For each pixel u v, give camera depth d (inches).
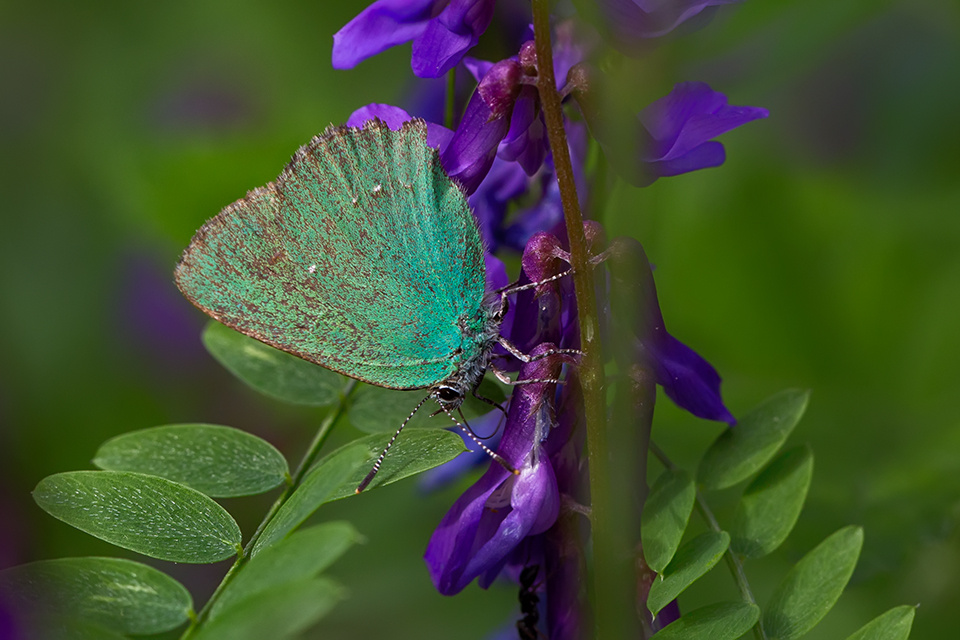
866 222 7.9
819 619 6.7
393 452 6.8
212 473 6.9
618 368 6.8
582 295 6.6
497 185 7.2
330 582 6.3
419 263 6.8
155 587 6.6
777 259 7.9
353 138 6.7
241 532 6.7
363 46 6.7
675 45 6.7
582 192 7.1
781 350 7.9
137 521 6.7
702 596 7.3
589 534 6.8
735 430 7.0
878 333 7.9
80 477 6.7
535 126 6.8
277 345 6.8
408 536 7.7
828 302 7.9
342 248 6.7
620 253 6.7
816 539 7.4
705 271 7.9
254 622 6.3
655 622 6.8
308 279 6.7
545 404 6.8
